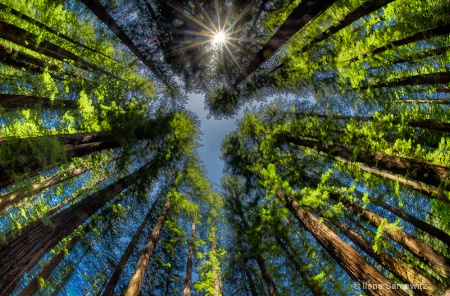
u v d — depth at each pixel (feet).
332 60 32.12
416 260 23.66
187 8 30.58
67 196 30.60
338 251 21.61
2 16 19.44
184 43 36.76
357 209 28.84
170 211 48.03
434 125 24.04
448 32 20.04
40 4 20.49
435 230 23.70
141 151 43.86
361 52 28.25
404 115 25.57
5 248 15.23
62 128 27.81
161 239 44.45
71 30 30.17
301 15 21.89
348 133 30.04
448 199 18.22
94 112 31.53
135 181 41.29
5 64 24.16
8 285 14.32
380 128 27.37
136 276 29.63
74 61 30.60
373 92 29.09
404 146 23.40
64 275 29.35
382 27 26.37
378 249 21.17
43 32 21.70
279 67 40.19
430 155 20.42
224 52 39.32
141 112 40.19
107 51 37.24
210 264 37.96
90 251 33.17
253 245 36.14
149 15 32.04
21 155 15.58
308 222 27.89
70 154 22.57
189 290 35.45
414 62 24.62
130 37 33.78
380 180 28.43
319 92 38.32
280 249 36.78
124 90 39.73
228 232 52.80
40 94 25.63
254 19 32.24
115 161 38.22
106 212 36.52
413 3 21.13
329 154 33.09
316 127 37.70
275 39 27.58
